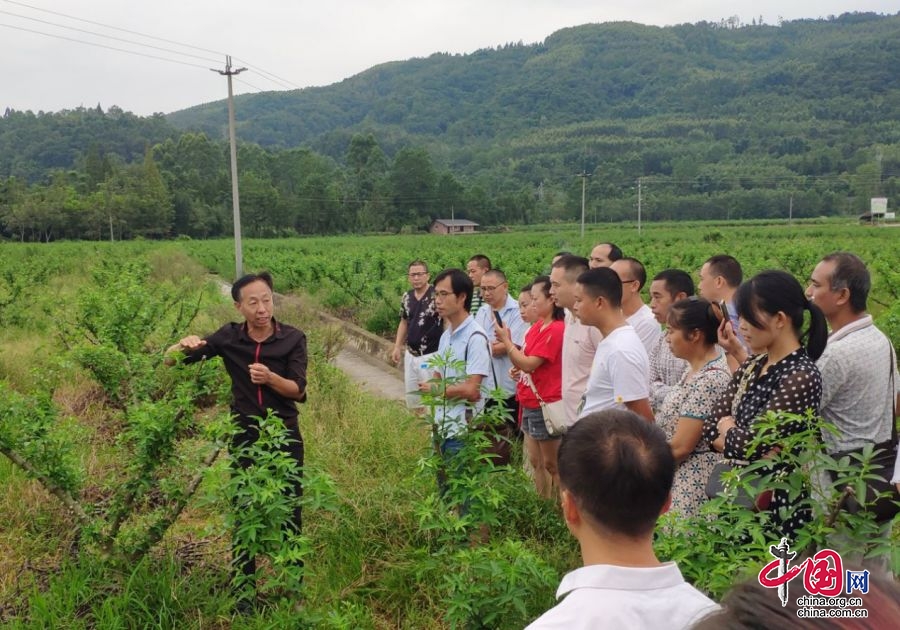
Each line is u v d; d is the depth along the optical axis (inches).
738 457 130.9
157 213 2834.6
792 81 7268.7
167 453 164.6
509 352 208.1
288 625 132.6
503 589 125.2
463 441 160.2
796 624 40.0
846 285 146.0
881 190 3408.0
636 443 78.3
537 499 199.6
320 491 140.9
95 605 152.7
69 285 890.7
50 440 163.9
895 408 143.9
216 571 170.1
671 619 73.2
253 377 167.8
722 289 202.1
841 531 110.0
